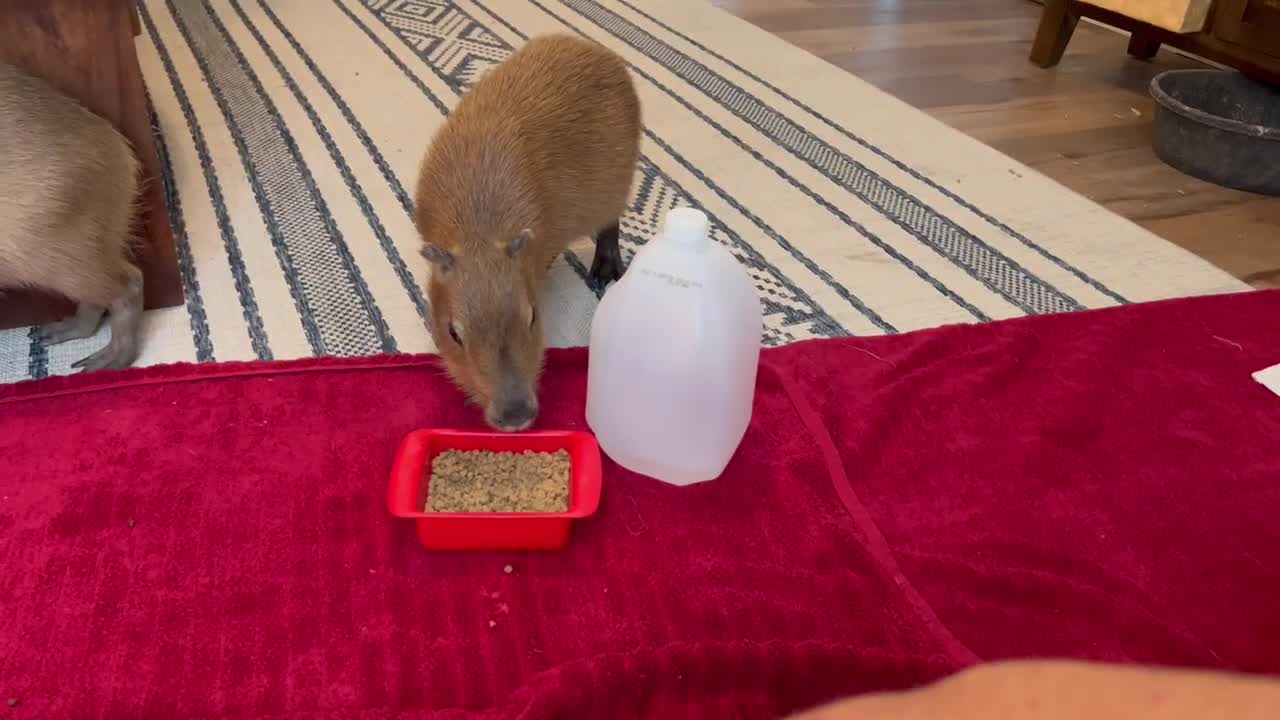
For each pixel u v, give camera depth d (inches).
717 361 36.3
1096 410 43.4
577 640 32.9
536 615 33.6
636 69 74.5
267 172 56.6
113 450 37.9
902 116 70.6
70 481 36.6
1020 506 38.9
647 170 60.6
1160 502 39.4
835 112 70.4
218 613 32.8
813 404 42.4
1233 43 69.1
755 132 66.4
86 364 41.7
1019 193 61.4
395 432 39.9
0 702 29.9
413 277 49.3
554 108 44.0
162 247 44.3
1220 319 49.4
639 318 36.4
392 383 42.3
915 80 79.3
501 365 37.1
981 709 11.6
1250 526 38.5
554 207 43.6
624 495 38.2
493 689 31.4
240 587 33.6
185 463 37.7
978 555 36.9
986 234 56.7
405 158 59.1
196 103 63.5
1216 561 37.1
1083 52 88.1
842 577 35.6
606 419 39.0
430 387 42.3
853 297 50.5
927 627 33.8
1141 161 67.8
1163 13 71.7
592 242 54.4
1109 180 64.8
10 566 33.6
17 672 30.6
